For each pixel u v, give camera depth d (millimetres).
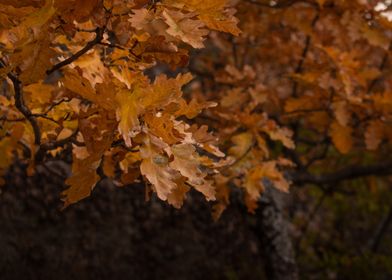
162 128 1314
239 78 2773
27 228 5020
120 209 5441
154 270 5414
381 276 5379
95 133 1380
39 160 1922
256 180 2336
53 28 1337
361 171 3834
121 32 1327
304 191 6219
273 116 3553
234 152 2373
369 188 5738
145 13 1243
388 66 3867
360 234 6266
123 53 1496
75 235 5207
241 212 3357
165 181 1269
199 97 3340
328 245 6043
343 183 5754
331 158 4324
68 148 1998
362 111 2869
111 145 1397
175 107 1328
